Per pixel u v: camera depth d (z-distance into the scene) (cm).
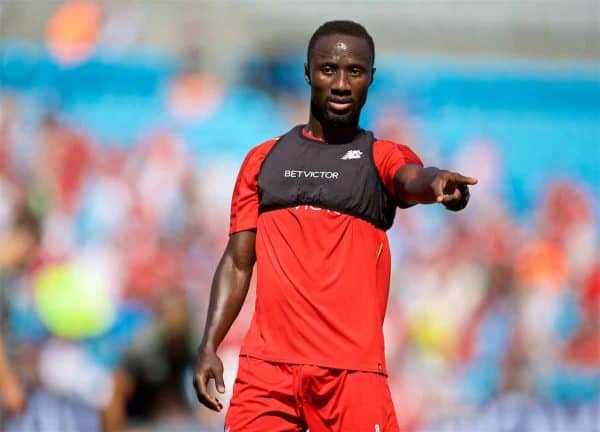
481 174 6700
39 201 5578
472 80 7000
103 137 6581
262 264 1688
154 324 3603
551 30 7769
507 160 6856
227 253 1755
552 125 6969
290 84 7069
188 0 7481
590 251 6319
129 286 5294
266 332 1667
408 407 5047
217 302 1730
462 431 4991
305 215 1672
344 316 1636
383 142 1703
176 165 6216
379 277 1691
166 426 3588
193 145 6625
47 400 3550
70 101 6819
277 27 7544
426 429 4997
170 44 7194
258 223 1722
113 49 6994
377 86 7000
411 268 5672
